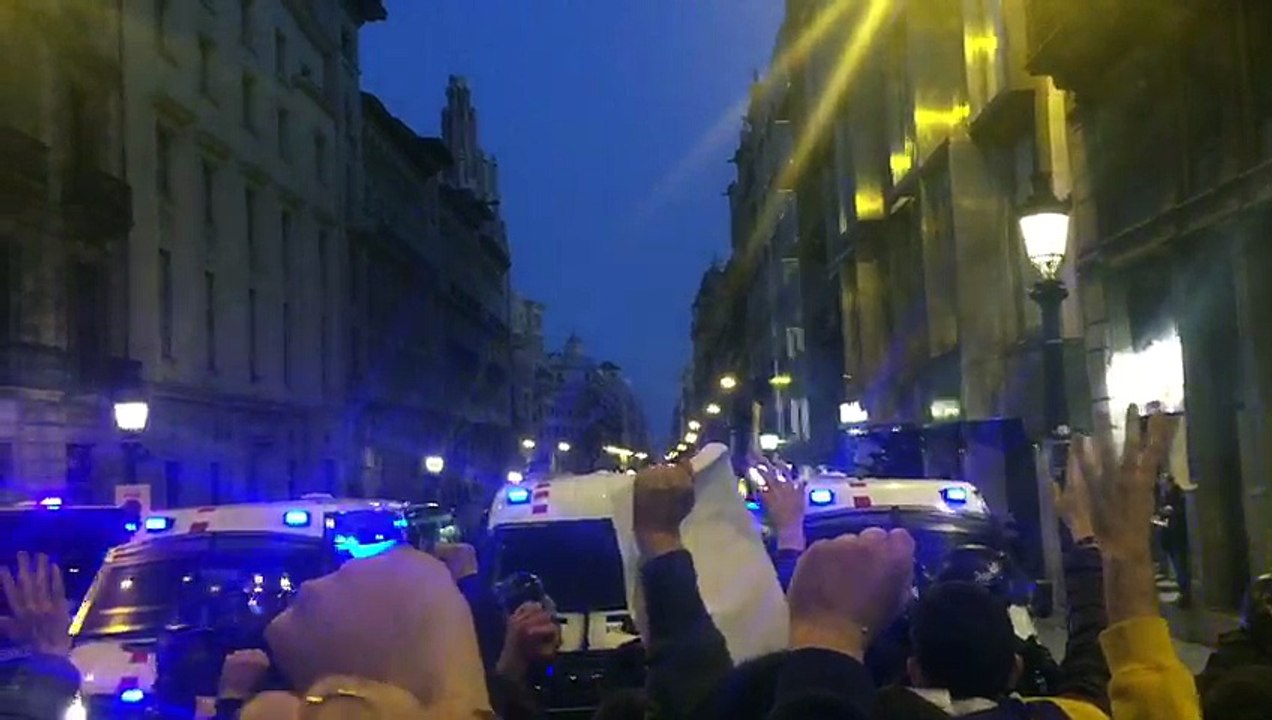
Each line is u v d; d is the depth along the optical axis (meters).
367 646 1.93
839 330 49.88
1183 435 20.50
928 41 34.94
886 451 35.59
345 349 61.00
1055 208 12.84
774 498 5.20
